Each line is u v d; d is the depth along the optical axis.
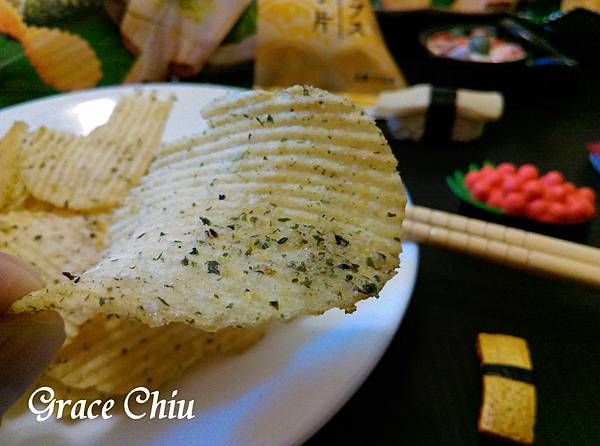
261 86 0.21
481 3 0.27
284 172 0.09
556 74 0.22
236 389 0.09
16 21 0.21
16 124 0.14
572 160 0.19
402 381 0.11
